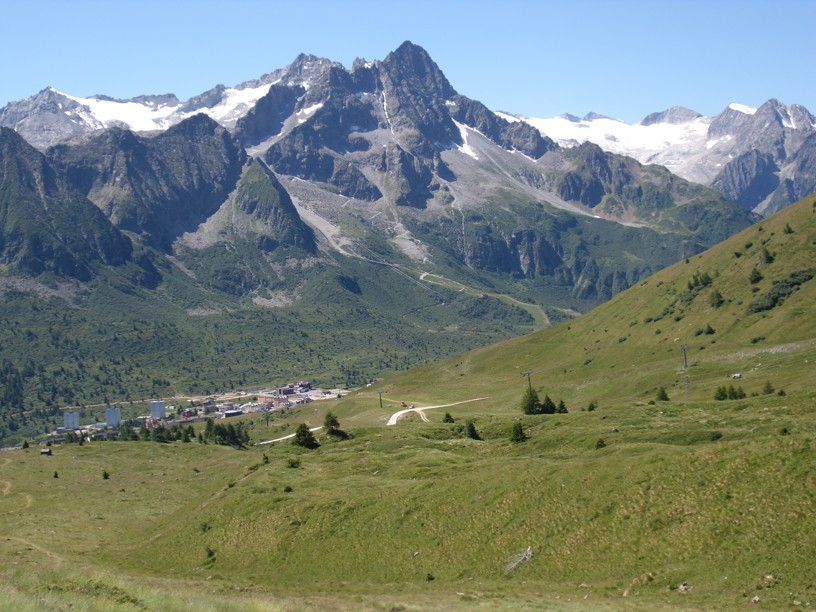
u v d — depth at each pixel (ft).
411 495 325.62
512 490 294.05
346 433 575.79
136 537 410.93
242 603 183.01
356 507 333.01
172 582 287.69
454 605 208.54
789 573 198.90
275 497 370.94
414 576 268.00
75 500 520.83
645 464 273.54
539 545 256.52
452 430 541.75
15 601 153.79
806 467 231.30
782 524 215.31
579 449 384.68
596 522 254.68
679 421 431.84
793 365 611.06
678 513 240.32
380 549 293.84
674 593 206.69
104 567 327.67
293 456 488.44
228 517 368.48
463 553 270.67
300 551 313.53
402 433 538.06
